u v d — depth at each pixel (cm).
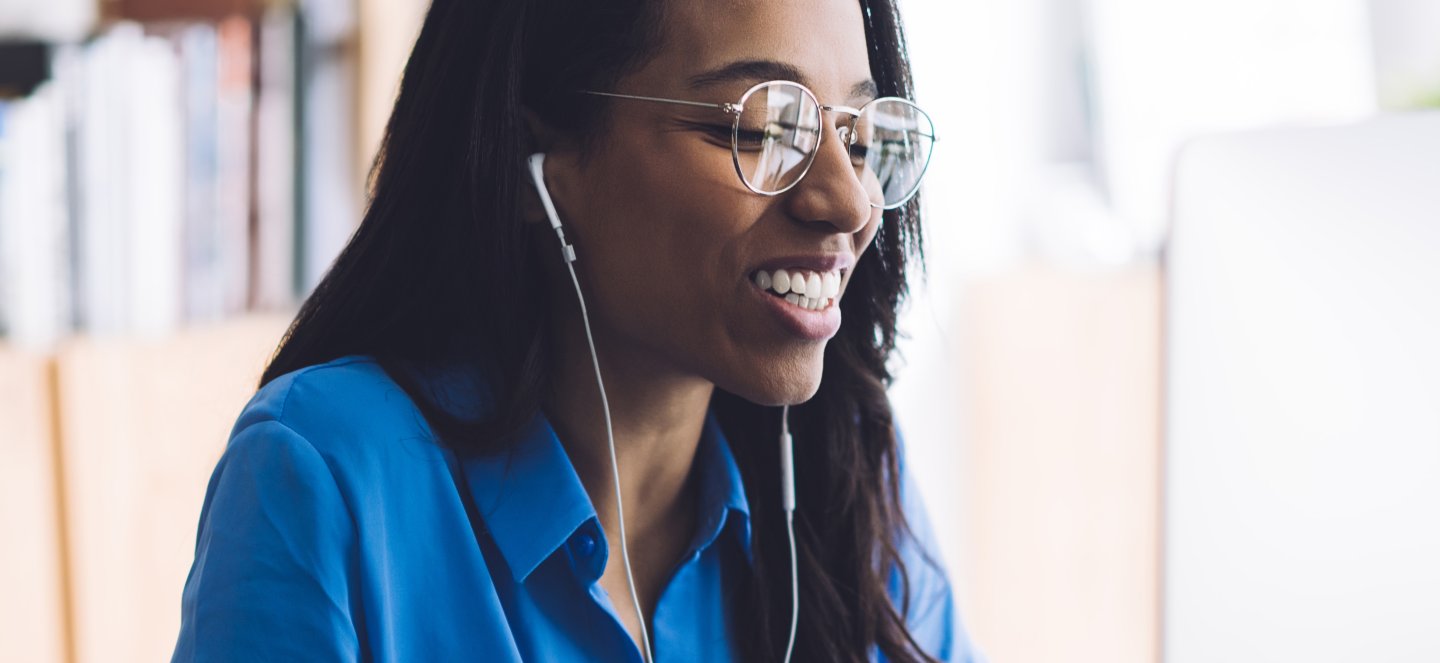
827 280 91
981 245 227
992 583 219
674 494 106
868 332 115
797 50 89
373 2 175
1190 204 85
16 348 138
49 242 144
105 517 141
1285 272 82
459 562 91
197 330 154
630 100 89
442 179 97
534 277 98
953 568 222
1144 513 201
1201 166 84
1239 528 83
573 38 91
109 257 149
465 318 98
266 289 167
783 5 89
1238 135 83
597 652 96
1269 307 82
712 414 111
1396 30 210
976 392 220
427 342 99
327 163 175
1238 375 83
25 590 134
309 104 171
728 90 88
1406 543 79
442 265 98
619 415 100
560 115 92
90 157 147
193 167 157
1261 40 212
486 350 98
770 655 108
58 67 146
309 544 83
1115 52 217
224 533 84
